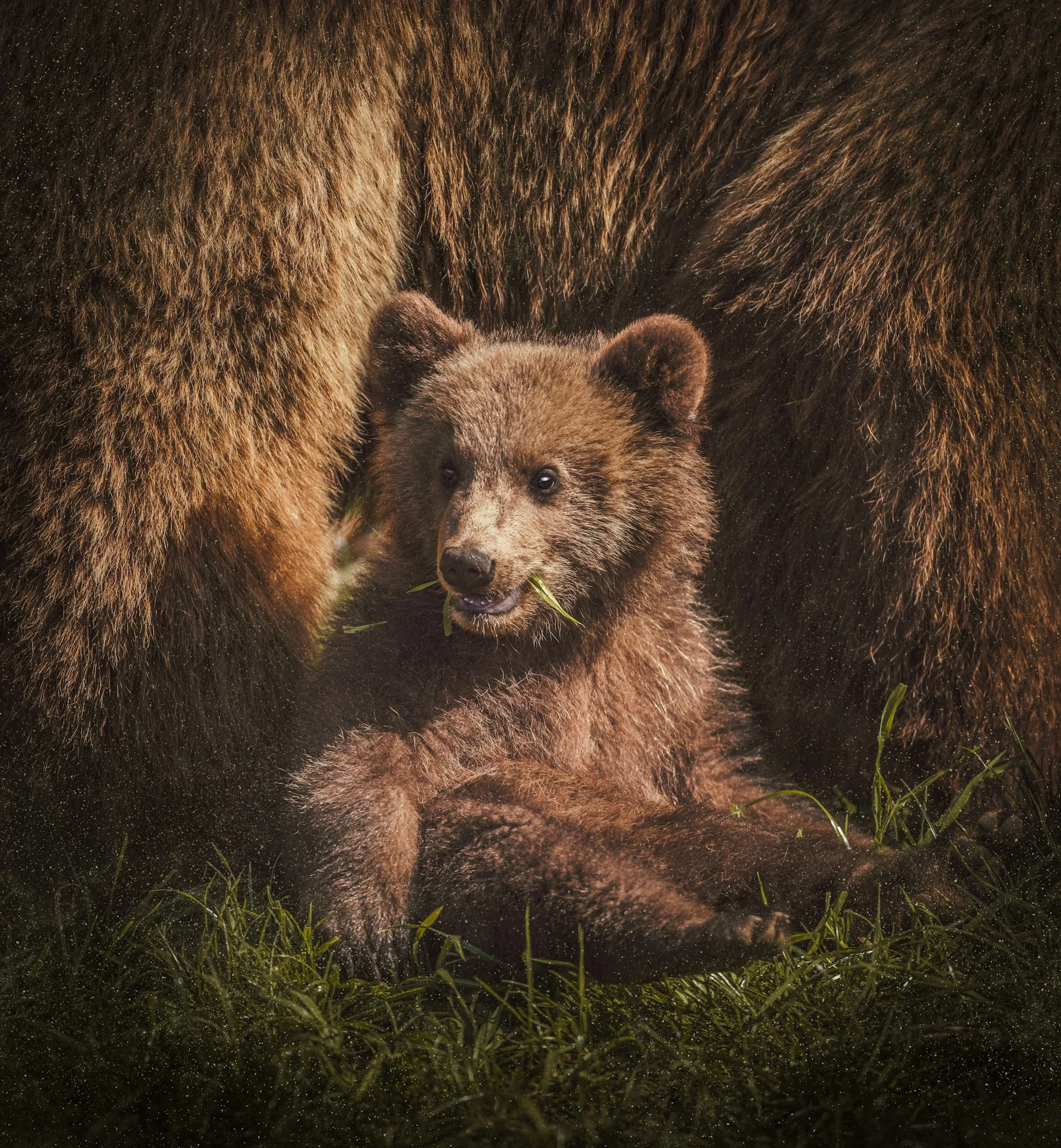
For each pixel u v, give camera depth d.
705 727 9.34
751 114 9.89
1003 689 8.93
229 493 9.07
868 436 8.98
